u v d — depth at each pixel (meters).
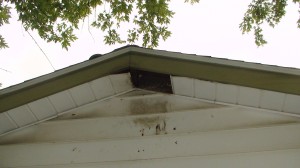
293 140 2.03
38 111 2.24
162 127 2.18
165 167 2.03
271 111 2.13
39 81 2.17
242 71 2.06
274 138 2.05
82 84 2.21
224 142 2.07
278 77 2.01
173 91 2.28
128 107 2.30
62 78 2.20
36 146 2.20
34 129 2.28
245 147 2.04
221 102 2.21
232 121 2.14
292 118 2.11
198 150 2.06
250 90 2.08
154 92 2.34
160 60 2.20
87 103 2.32
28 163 2.14
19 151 2.19
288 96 2.02
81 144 2.18
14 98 2.17
